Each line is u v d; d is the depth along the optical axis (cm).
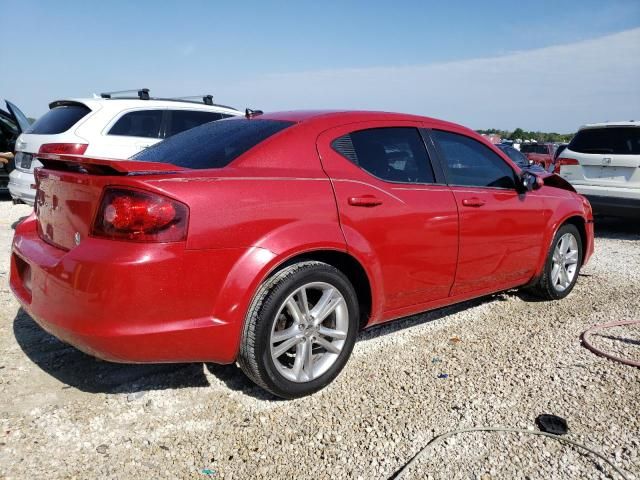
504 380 323
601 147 830
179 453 250
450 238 360
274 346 284
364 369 337
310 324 295
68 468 235
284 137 305
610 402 298
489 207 389
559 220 457
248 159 288
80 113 676
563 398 302
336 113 340
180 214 248
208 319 259
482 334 398
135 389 305
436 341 383
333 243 294
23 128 943
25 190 697
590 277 568
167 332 248
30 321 396
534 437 264
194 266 251
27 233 323
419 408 291
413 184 349
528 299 486
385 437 264
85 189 256
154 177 247
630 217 821
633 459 248
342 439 262
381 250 321
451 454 250
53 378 314
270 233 273
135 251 240
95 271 239
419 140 369
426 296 361
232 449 254
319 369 303
